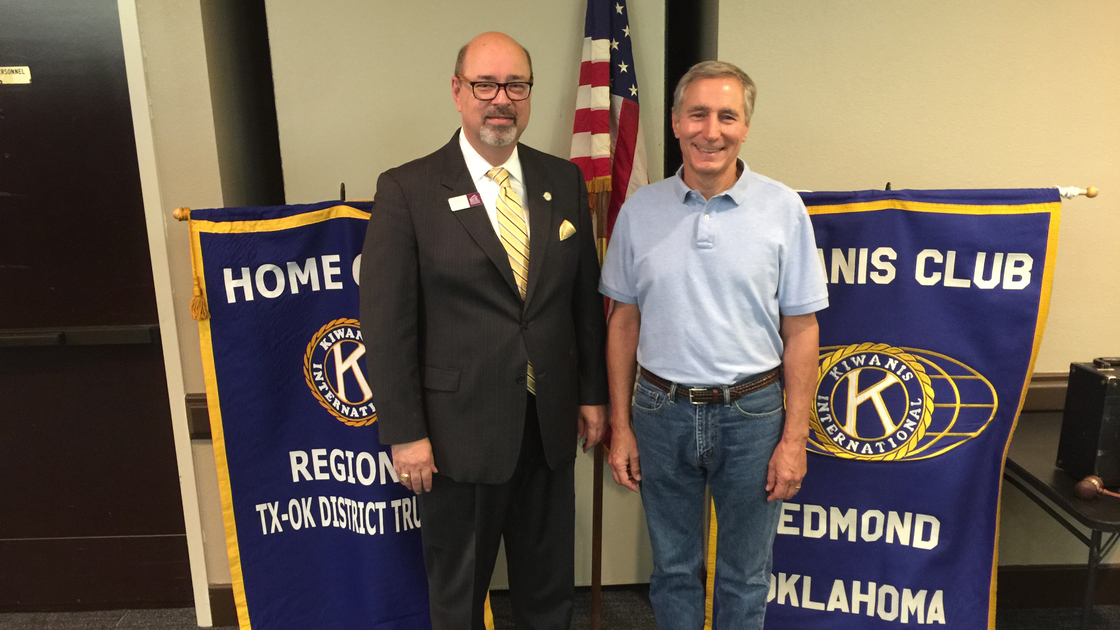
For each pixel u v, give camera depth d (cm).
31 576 219
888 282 168
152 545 218
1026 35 186
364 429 183
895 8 185
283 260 176
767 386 148
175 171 191
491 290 143
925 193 163
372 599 191
